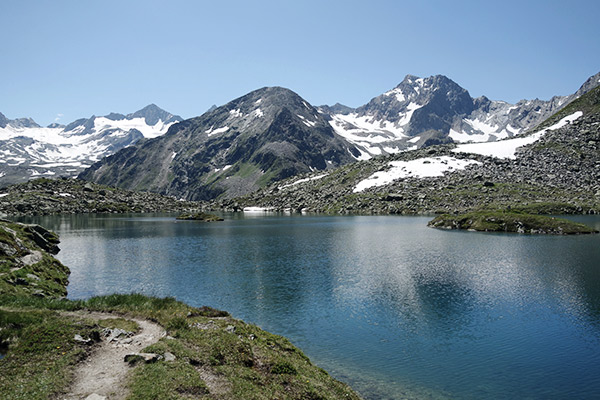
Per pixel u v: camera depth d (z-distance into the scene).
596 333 30.22
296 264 60.16
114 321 24.42
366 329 31.84
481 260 60.72
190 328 23.81
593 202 167.12
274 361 21.27
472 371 24.39
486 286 44.53
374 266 57.59
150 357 18.56
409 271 53.59
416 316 34.78
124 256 69.25
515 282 46.09
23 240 55.28
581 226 97.06
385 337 30.11
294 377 20.09
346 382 22.92
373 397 21.16
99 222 158.88
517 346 28.12
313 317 34.88
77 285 46.91
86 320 23.39
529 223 102.25
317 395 18.88
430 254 67.56
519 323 32.59
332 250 74.56
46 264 48.59
